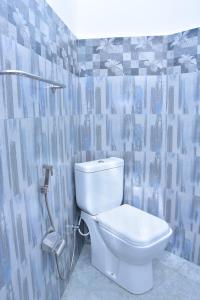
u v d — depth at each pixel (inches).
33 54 41.5
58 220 55.9
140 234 54.7
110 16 69.8
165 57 69.2
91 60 72.3
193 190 68.6
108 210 68.4
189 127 66.9
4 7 32.2
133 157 75.4
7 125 33.7
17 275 37.1
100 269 68.0
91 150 76.9
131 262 57.6
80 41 71.7
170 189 73.4
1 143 32.3
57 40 53.9
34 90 42.3
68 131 63.8
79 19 71.1
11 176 35.0
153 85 70.8
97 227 66.7
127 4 68.5
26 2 38.6
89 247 80.7
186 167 69.1
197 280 64.5
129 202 78.4
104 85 72.8
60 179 57.1
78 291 60.9
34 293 43.4
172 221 74.4
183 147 68.7
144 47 69.6
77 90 73.0
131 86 71.9
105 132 75.2
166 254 75.6
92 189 66.2
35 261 43.6
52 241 46.6
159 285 62.6
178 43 65.9
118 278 63.1
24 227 39.2
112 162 69.3
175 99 68.6
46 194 45.3
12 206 35.4
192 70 64.4
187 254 72.4
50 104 50.1
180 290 61.0
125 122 73.9
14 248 36.0
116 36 70.3
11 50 34.2
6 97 33.4
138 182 76.4
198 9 61.8
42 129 46.0
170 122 70.6
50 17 49.4
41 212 45.8
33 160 42.2
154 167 74.4
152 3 67.2
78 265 71.2
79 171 66.3
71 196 67.1
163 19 67.2
